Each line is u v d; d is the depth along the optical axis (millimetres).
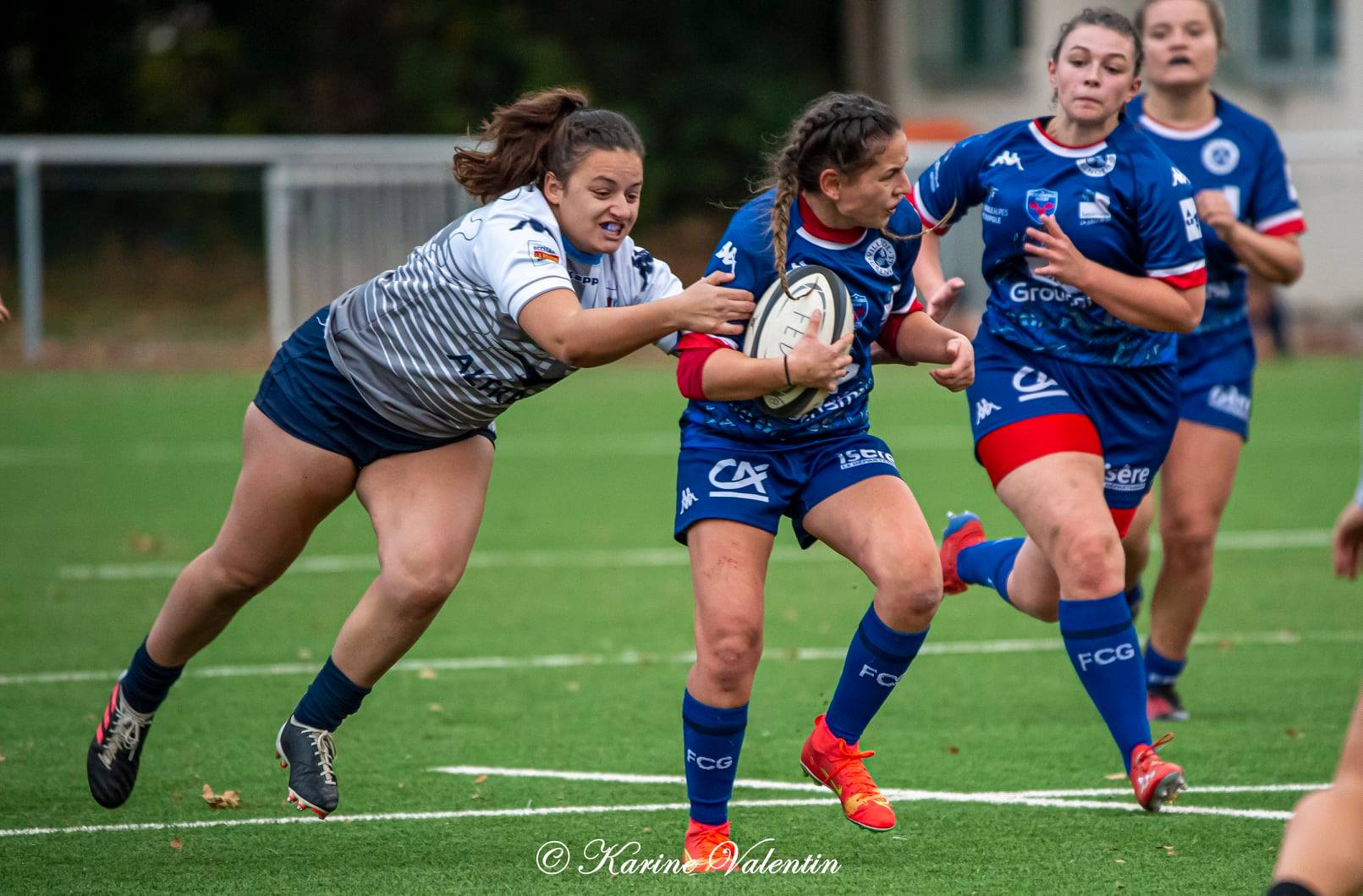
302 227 80500
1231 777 19375
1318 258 90312
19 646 27016
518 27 111000
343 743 21234
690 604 31141
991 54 103625
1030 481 17875
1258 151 22906
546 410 65812
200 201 93500
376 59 111375
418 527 15781
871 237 16188
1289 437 56156
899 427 59344
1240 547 36969
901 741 21281
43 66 110875
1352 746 10602
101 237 90938
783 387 15078
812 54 118188
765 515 16078
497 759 20422
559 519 41219
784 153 15852
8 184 88250
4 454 51125
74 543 36875
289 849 16625
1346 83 98625
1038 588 19406
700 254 108812
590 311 14656
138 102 111312
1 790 18844
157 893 15172
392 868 15969
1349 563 13258
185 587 16594
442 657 26672
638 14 114812
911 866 15898
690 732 15859
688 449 16406
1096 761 20172
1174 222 17672
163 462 49656
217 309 87312
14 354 79312
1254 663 26031
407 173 81375
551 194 15445
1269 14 98250
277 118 110062
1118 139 18141
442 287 15531
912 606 15734
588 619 29719
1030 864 15945
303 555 36438
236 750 20719
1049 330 18344
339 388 15961
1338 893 10109
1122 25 17828
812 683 24922
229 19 111125
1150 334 18516
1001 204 18406
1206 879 15414
